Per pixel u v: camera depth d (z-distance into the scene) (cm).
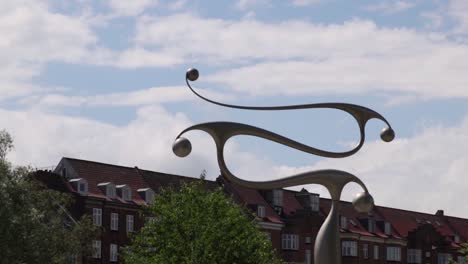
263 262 5922
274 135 2030
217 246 5700
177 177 8925
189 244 5744
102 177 8150
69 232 5969
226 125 2000
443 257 11662
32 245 5541
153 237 5869
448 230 12288
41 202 5822
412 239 11406
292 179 2047
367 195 2042
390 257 11000
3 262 5422
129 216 8106
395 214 11588
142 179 8519
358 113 2066
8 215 5466
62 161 7994
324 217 9825
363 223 10812
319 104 2069
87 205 7750
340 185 2045
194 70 2039
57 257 5816
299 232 9519
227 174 2020
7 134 5784
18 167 5741
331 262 2022
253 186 2036
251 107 2030
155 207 6028
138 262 5891
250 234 5953
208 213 5872
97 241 7756
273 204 9581
